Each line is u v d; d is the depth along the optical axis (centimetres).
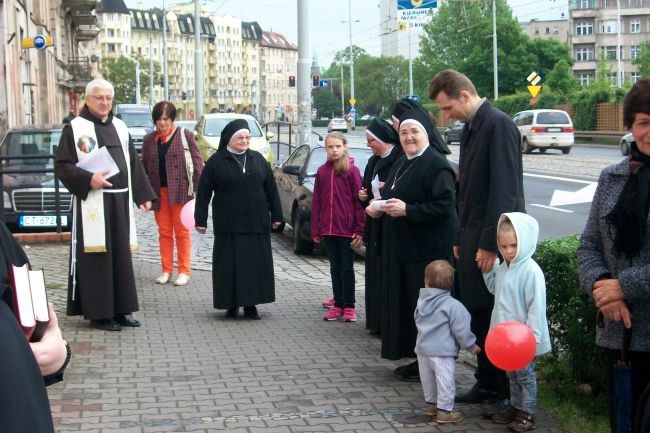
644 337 392
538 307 505
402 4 4866
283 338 791
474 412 574
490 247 532
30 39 2773
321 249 1351
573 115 5484
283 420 557
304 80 1978
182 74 16812
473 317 580
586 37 13138
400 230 625
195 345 761
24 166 1391
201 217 862
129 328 822
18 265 271
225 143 865
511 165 541
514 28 8650
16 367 239
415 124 627
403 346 637
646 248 389
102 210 793
